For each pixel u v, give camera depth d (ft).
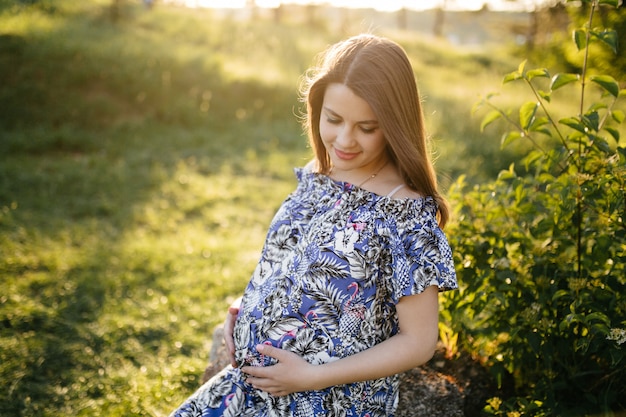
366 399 5.37
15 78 30.09
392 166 5.45
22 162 23.13
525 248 7.44
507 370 7.93
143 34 44.01
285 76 38.96
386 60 4.86
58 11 46.85
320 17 80.69
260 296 5.52
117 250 15.71
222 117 32.89
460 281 7.73
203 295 13.82
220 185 22.57
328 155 5.89
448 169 24.80
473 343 8.04
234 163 25.77
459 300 7.58
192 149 27.61
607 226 6.69
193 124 31.48
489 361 7.77
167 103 32.14
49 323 11.83
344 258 4.99
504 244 7.47
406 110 4.93
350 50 5.00
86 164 23.65
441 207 5.26
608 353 6.38
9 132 26.68
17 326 11.63
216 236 17.87
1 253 14.56
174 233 17.83
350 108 4.91
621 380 6.71
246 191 22.20
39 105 29.19
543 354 6.61
